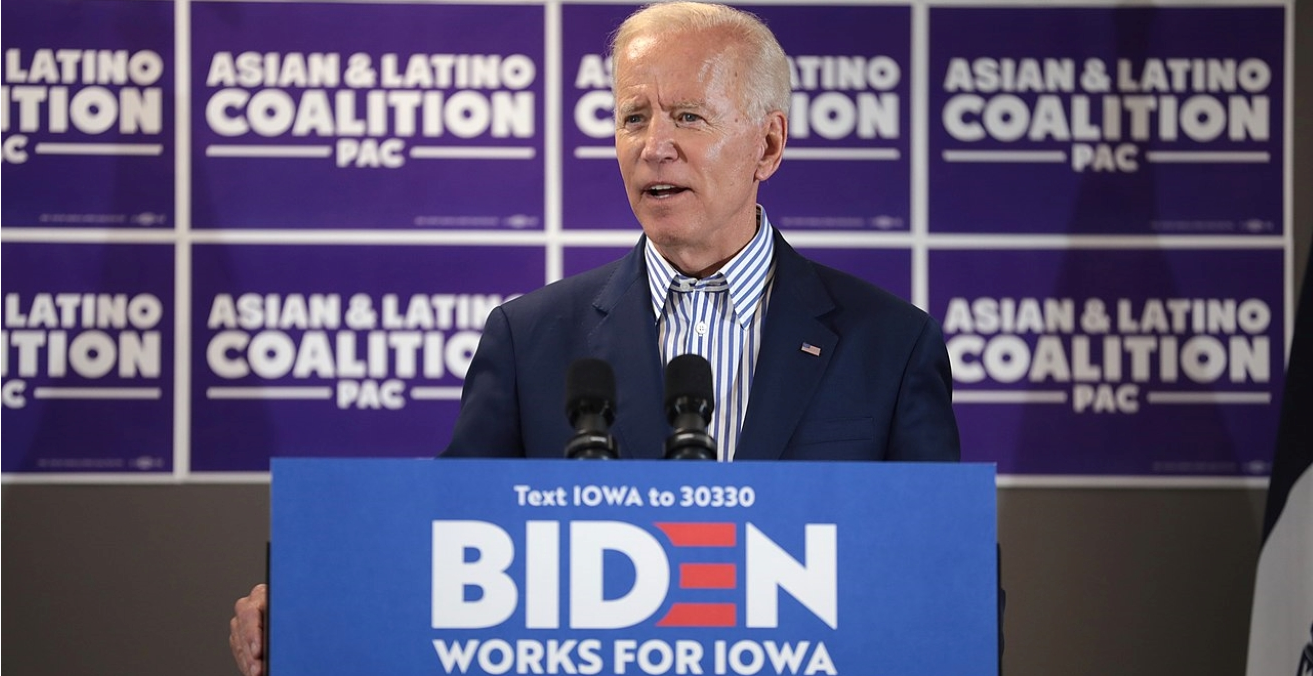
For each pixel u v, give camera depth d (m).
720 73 5.62
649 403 5.68
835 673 3.65
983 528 3.70
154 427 10.30
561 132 10.41
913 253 10.43
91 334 10.27
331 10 10.36
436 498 3.65
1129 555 10.45
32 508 10.27
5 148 10.28
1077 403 10.43
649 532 3.66
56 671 10.27
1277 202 10.39
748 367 5.88
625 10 10.44
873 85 10.43
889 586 3.68
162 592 10.30
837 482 3.69
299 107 10.36
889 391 5.68
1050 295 10.43
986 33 10.44
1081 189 10.43
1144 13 10.43
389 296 10.36
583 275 6.30
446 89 10.40
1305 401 9.14
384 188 10.37
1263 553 9.23
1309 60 10.42
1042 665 10.45
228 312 10.30
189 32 10.32
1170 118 10.43
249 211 10.33
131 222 10.30
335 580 3.63
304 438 10.32
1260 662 9.14
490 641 3.63
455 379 10.38
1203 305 10.41
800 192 10.42
